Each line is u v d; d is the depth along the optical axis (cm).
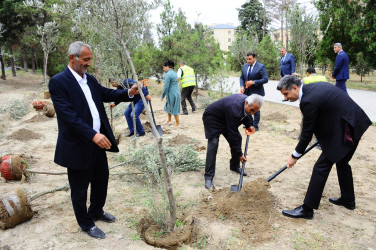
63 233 335
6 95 1567
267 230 338
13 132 786
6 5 2038
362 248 308
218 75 1134
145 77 1371
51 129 866
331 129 344
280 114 941
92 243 317
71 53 295
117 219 364
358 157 573
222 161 563
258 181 416
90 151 305
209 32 1422
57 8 421
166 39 1452
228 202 382
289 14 789
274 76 2338
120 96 345
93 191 348
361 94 1409
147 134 768
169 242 314
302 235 329
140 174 509
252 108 405
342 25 1755
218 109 443
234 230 337
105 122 328
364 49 1711
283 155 589
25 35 2406
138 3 358
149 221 365
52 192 443
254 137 722
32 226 350
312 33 767
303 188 446
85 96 309
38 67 3588
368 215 371
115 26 349
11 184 478
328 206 396
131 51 602
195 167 520
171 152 537
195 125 859
